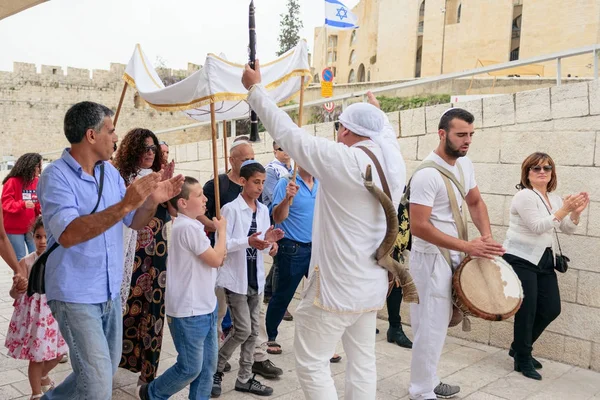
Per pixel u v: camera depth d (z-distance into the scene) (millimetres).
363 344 3027
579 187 4871
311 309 2920
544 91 5066
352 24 7980
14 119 35875
